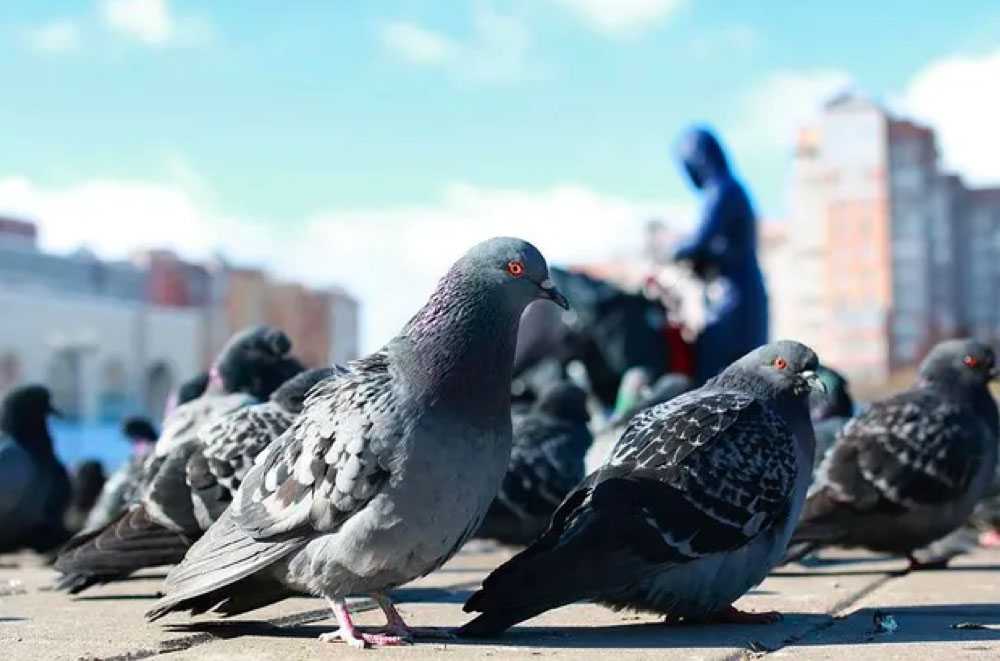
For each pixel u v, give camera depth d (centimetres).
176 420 145
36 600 136
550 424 191
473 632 100
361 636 100
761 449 107
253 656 95
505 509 184
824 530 157
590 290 312
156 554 124
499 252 101
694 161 324
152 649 99
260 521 101
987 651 96
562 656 94
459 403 99
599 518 102
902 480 155
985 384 164
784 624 110
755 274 321
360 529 98
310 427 101
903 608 122
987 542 224
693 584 105
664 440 106
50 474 221
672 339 318
